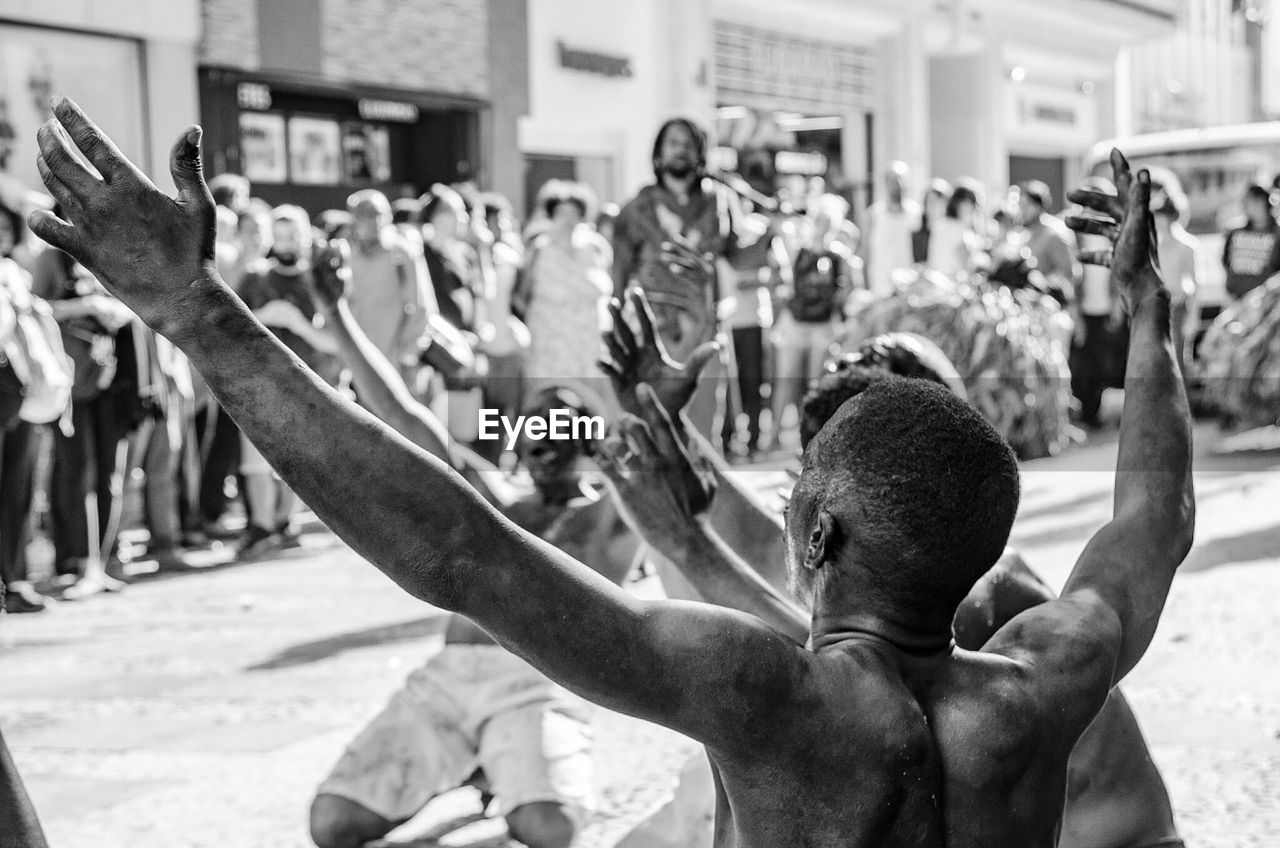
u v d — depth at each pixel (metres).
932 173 28.28
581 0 18.59
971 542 1.55
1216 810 4.15
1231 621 6.32
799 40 22.75
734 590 2.07
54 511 8.18
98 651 6.63
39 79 12.30
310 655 6.44
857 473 1.56
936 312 11.49
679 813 3.12
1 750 1.44
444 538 1.37
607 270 10.75
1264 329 12.35
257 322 1.37
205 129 13.79
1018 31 28.58
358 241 7.75
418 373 7.94
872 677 1.52
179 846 4.12
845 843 1.48
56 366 7.57
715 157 20.88
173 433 8.98
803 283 12.31
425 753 3.87
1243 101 43.53
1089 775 2.54
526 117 17.80
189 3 13.32
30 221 1.33
